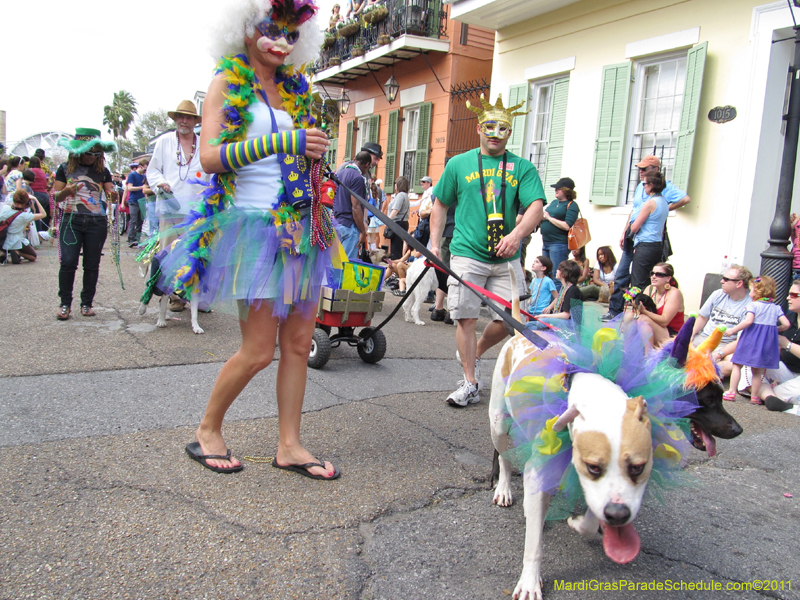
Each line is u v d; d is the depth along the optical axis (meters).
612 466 1.81
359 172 6.52
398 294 9.99
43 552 2.19
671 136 8.41
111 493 2.66
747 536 2.85
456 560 2.42
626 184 9.01
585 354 2.17
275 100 2.96
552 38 9.98
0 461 2.85
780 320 5.21
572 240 8.03
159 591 2.04
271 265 2.79
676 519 2.98
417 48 12.76
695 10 7.89
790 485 3.47
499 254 4.03
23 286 7.76
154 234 3.60
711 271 7.75
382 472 3.17
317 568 2.26
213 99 2.75
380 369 5.25
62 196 5.76
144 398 3.86
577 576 2.40
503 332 4.43
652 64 8.62
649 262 6.61
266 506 2.69
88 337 5.27
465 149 12.77
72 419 3.43
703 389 2.31
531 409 2.14
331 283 3.32
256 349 2.91
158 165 5.29
